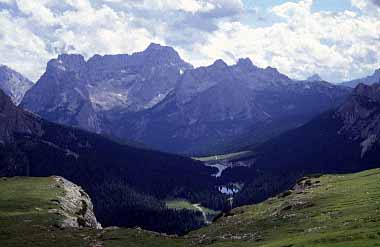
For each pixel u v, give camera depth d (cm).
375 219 10831
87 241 15162
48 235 15838
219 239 13962
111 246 14438
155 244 14688
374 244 8350
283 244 10125
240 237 13562
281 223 14125
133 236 15862
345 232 9788
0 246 14350
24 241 14962
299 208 15900
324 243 9206
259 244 11612
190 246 14012
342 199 15412
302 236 10962
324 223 12169
